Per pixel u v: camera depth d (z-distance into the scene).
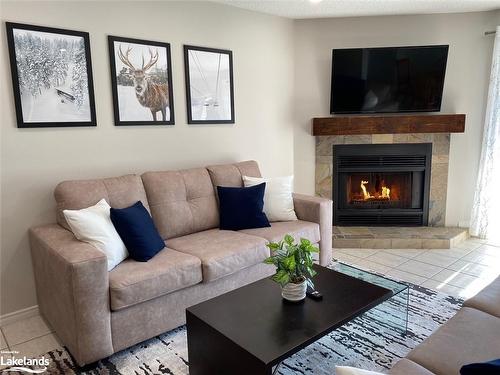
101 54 2.87
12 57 2.47
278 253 2.03
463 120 4.06
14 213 2.58
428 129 4.11
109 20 2.89
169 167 3.39
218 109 3.68
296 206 3.43
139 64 3.08
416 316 2.53
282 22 4.13
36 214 2.67
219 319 1.78
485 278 3.17
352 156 4.34
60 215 2.52
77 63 2.75
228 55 3.69
